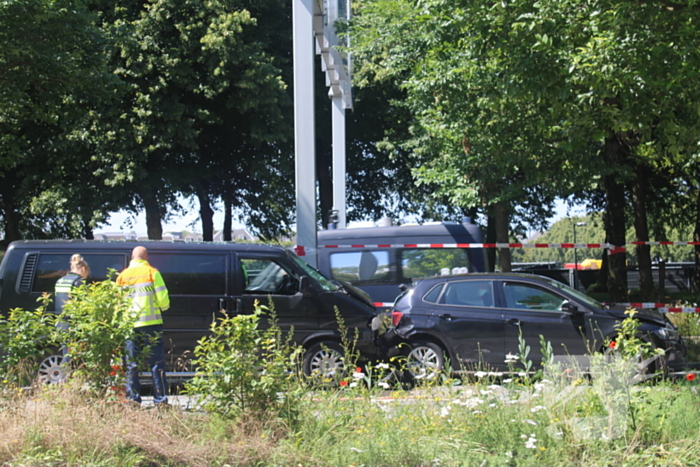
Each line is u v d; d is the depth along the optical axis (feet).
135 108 74.95
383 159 101.96
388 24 65.21
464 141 61.11
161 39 76.38
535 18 32.76
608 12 32.04
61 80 65.26
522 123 50.72
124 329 20.04
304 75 40.91
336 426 18.94
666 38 32.94
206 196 101.76
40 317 21.20
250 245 32.27
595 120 36.78
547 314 31.76
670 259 171.94
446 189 65.36
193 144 78.43
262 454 16.74
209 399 18.97
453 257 46.88
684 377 24.02
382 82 87.25
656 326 30.58
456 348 31.86
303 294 31.27
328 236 47.83
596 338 30.78
